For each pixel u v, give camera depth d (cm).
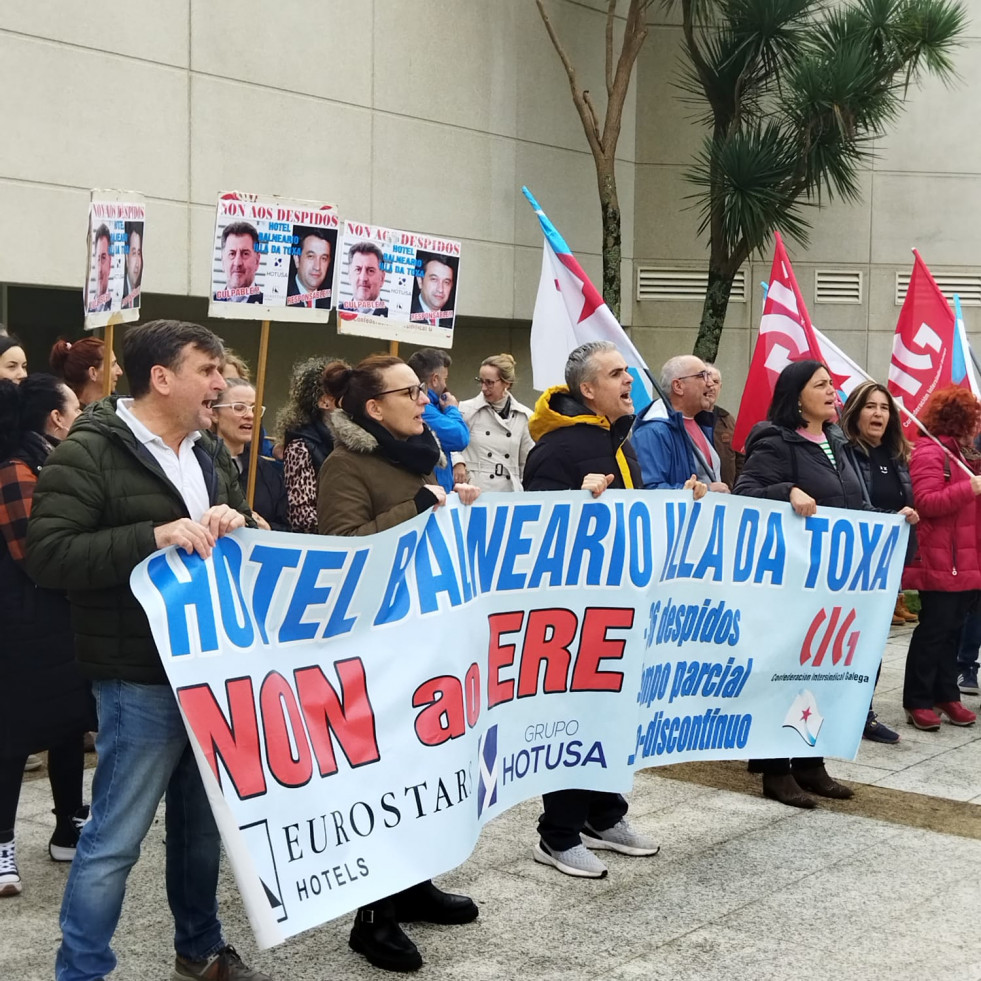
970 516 677
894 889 437
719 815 525
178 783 336
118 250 505
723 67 1260
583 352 442
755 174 1203
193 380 314
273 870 312
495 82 1226
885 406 629
